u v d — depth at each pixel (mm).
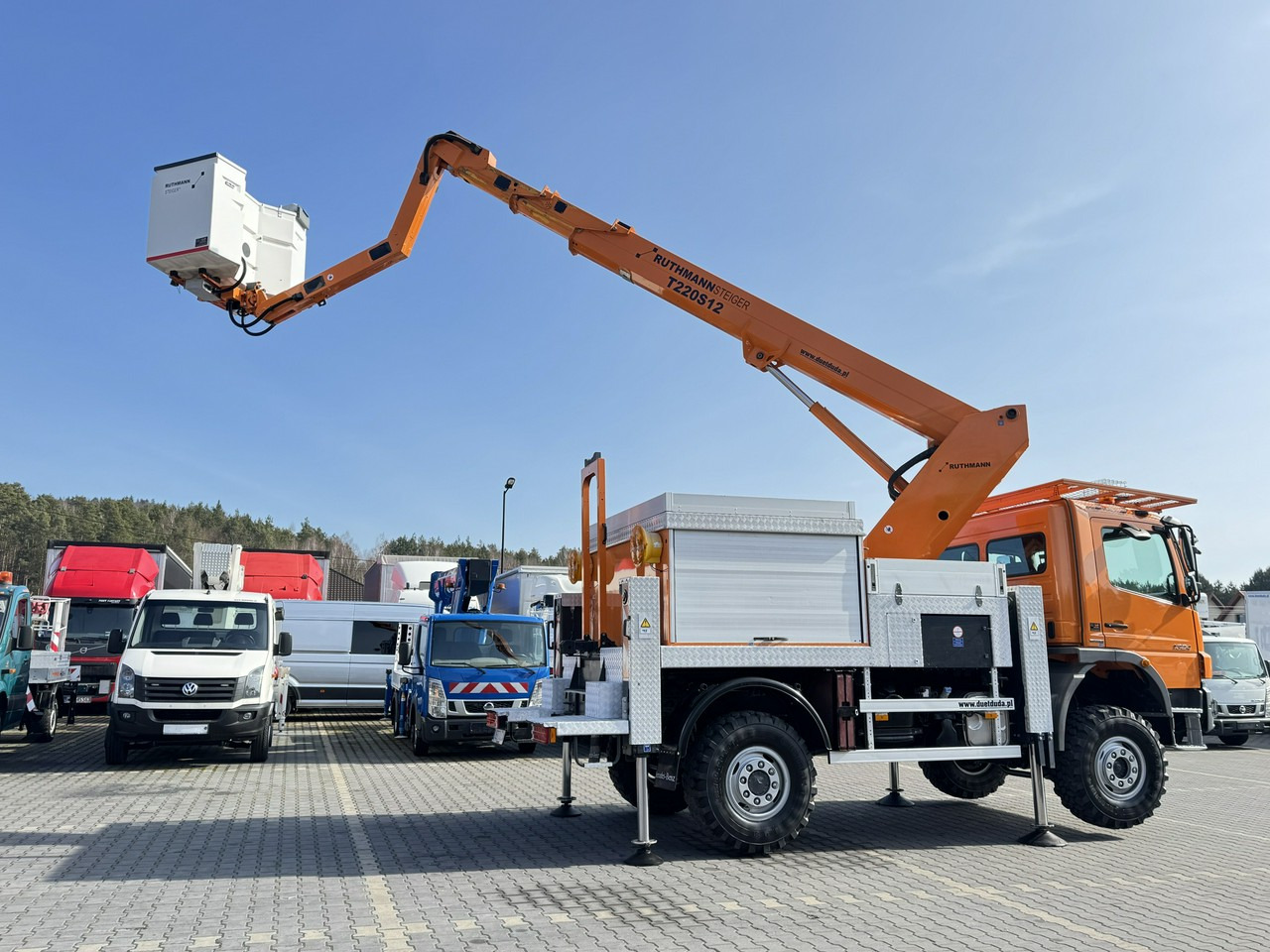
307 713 22438
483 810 9094
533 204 9727
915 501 8656
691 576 6977
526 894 5820
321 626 19922
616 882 6172
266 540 128125
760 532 7160
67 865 6570
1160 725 8406
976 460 8609
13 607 12914
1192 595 8828
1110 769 7910
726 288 9406
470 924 5148
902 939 4949
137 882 6090
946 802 9820
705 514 7055
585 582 8414
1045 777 7949
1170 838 7953
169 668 12117
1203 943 4934
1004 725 7699
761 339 9305
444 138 9906
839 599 7281
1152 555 8859
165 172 9453
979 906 5625
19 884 6016
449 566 28688
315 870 6465
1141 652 8516
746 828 6793
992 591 7715
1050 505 8680
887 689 7594
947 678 7965
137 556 19625
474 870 6500
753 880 6250
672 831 8023
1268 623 25672
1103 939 4984
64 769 11984
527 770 12461
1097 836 8008
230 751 14273
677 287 9469
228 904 5539
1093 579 8461
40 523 96438
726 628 6984
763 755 6957
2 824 8086
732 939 4922
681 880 6242
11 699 13156
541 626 14930
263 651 12969
